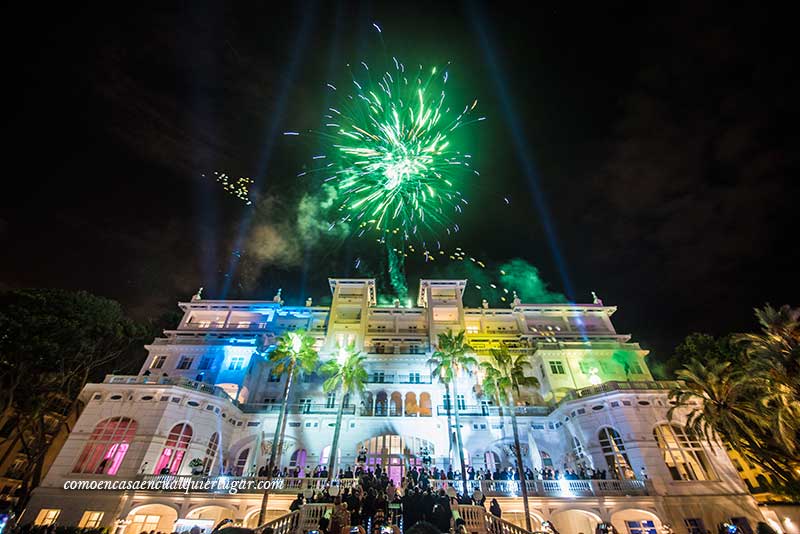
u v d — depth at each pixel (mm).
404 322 50625
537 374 43875
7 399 30984
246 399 41688
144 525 27578
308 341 36594
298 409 38781
